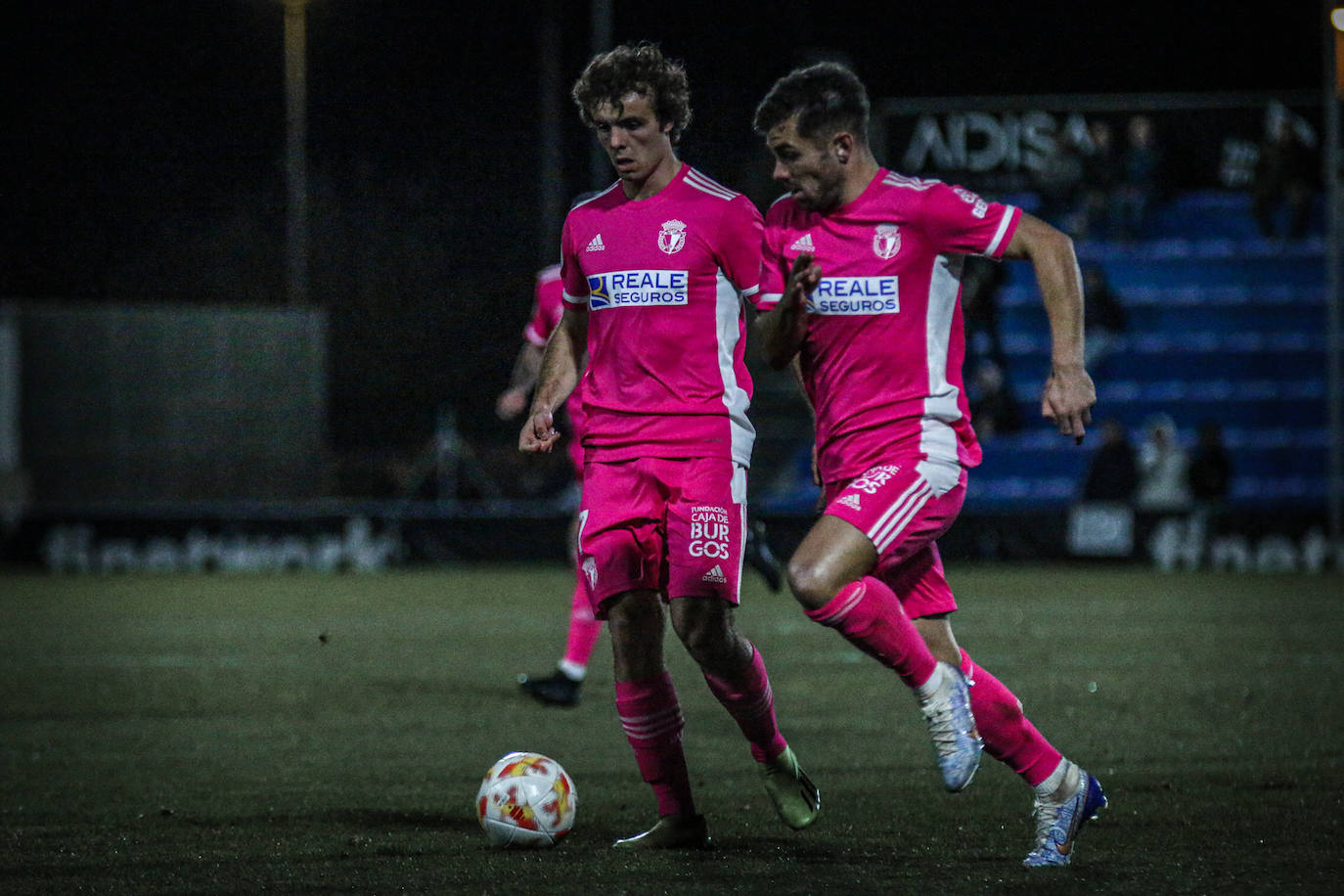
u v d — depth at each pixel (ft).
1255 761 64.59
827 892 41.68
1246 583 175.11
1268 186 250.37
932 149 241.96
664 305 47.83
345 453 267.39
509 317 279.08
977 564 203.10
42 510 213.46
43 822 53.78
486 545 211.00
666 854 47.47
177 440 237.86
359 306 278.46
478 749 70.54
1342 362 244.42
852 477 46.78
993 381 228.22
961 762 43.19
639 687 48.26
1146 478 207.31
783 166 46.34
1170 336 253.85
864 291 46.11
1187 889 41.70
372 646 118.83
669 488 48.03
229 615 144.87
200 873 45.24
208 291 290.56
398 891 42.47
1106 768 63.00
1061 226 242.78
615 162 47.98
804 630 128.77
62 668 104.68
